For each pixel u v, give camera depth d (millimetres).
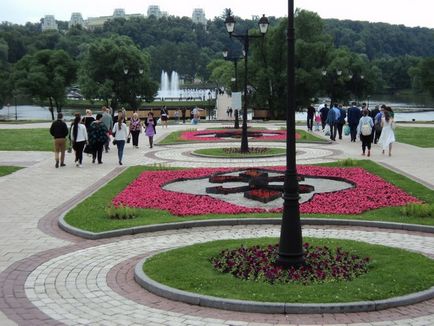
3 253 11883
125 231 13383
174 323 8023
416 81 90312
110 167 24953
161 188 18859
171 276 9680
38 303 8922
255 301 8453
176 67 161375
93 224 13906
